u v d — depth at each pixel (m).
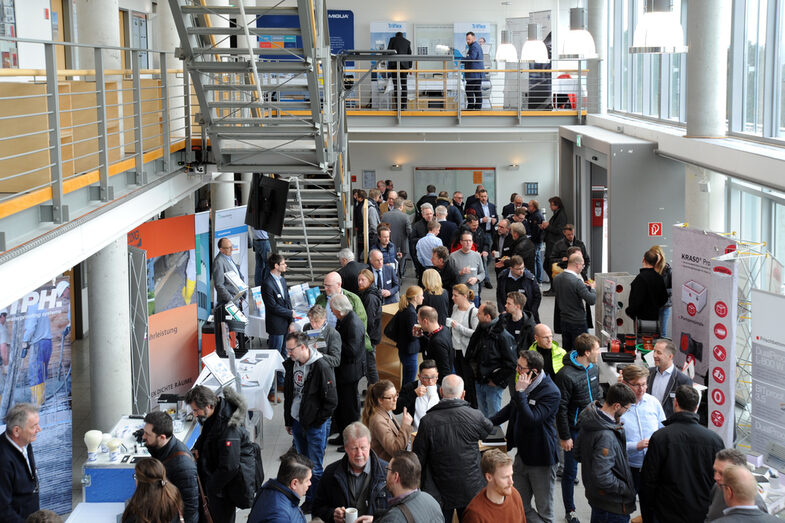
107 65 9.19
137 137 8.23
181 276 10.77
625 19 18.53
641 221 13.86
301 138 9.96
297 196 13.76
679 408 6.43
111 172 7.50
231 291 11.23
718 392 8.39
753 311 7.41
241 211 12.93
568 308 11.16
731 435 8.34
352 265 11.62
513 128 19.95
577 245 14.24
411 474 5.14
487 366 8.72
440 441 6.44
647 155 13.77
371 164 22.86
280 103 9.65
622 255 13.92
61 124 7.86
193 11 8.59
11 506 6.39
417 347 9.98
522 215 15.61
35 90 6.40
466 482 6.47
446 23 22.98
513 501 5.71
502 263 13.98
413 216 22.75
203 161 10.27
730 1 12.00
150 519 5.49
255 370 9.55
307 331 8.47
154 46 18.41
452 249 14.77
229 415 6.71
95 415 9.23
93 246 6.94
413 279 18.27
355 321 8.97
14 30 10.82
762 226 11.79
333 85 12.04
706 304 9.55
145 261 9.62
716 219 12.08
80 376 12.52
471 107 21.03
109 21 9.18
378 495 6.00
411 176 22.86
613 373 10.05
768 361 7.30
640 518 7.48
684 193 13.79
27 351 7.61
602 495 6.46
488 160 22.72
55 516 4.87
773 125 10.87
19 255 5.41
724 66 11.88
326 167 10.18
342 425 9.21
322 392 7.91
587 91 19.52
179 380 10.88
